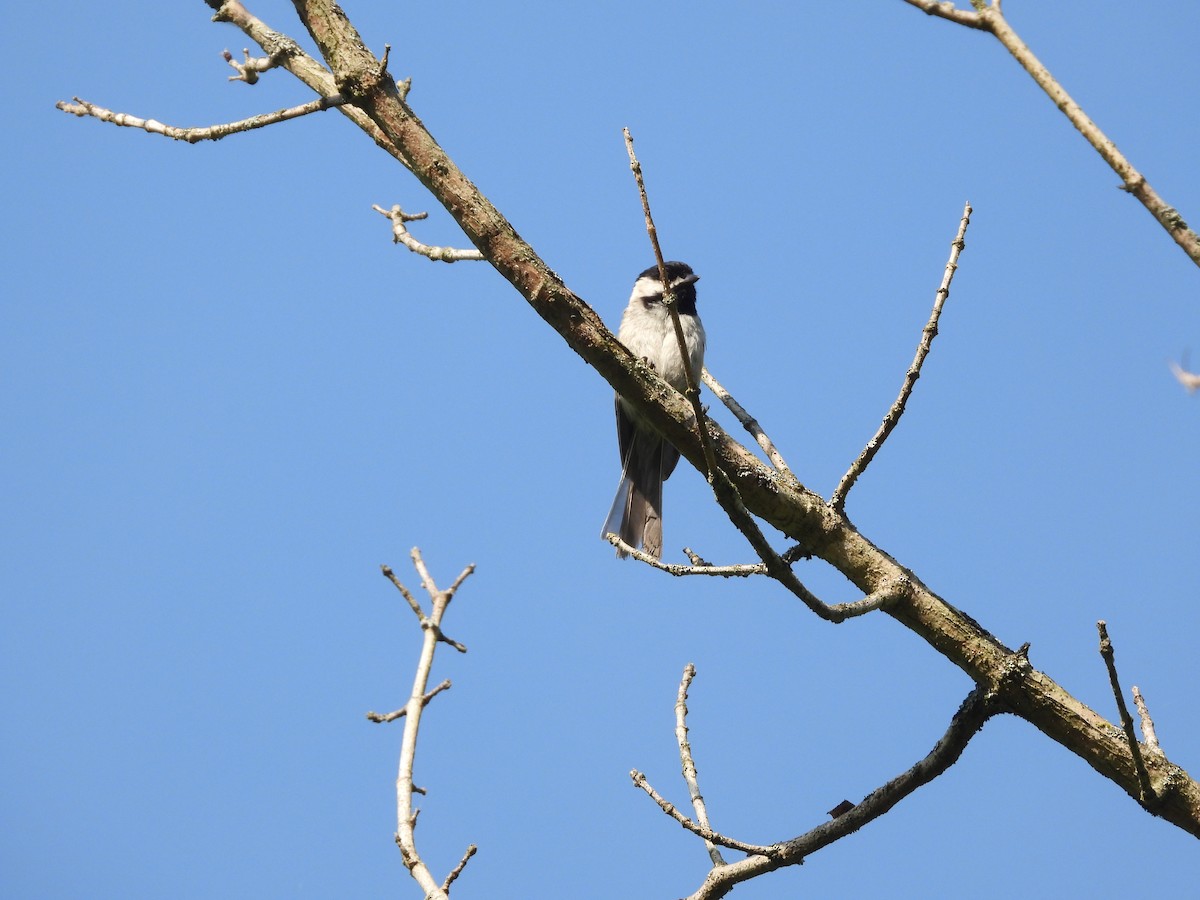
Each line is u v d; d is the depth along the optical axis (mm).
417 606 8000
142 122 8547
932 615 7836
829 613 7031
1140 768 7160
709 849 7949
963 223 7777
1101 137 5215
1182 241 5094
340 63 8055
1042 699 7625
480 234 7891
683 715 8406
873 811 7852
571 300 7891
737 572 7043
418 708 7477
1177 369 5734
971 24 5395
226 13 8547
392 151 8336
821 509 8031
